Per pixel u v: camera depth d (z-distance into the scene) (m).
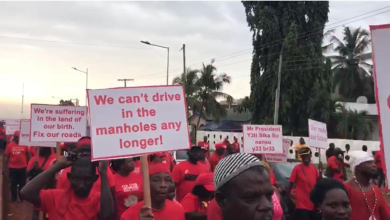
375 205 3.85
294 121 30.53
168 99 3.47
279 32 31.09
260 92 31.55
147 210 3.04
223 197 1.71
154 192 3.41
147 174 3.21
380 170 10.62
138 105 3.40
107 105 3.34
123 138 3.32
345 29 36.59
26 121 8.94
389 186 2.79
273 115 30.31
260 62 32.28
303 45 30.78
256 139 8.71
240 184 1.64
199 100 37.34
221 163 1.76
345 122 29.70
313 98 29.67
